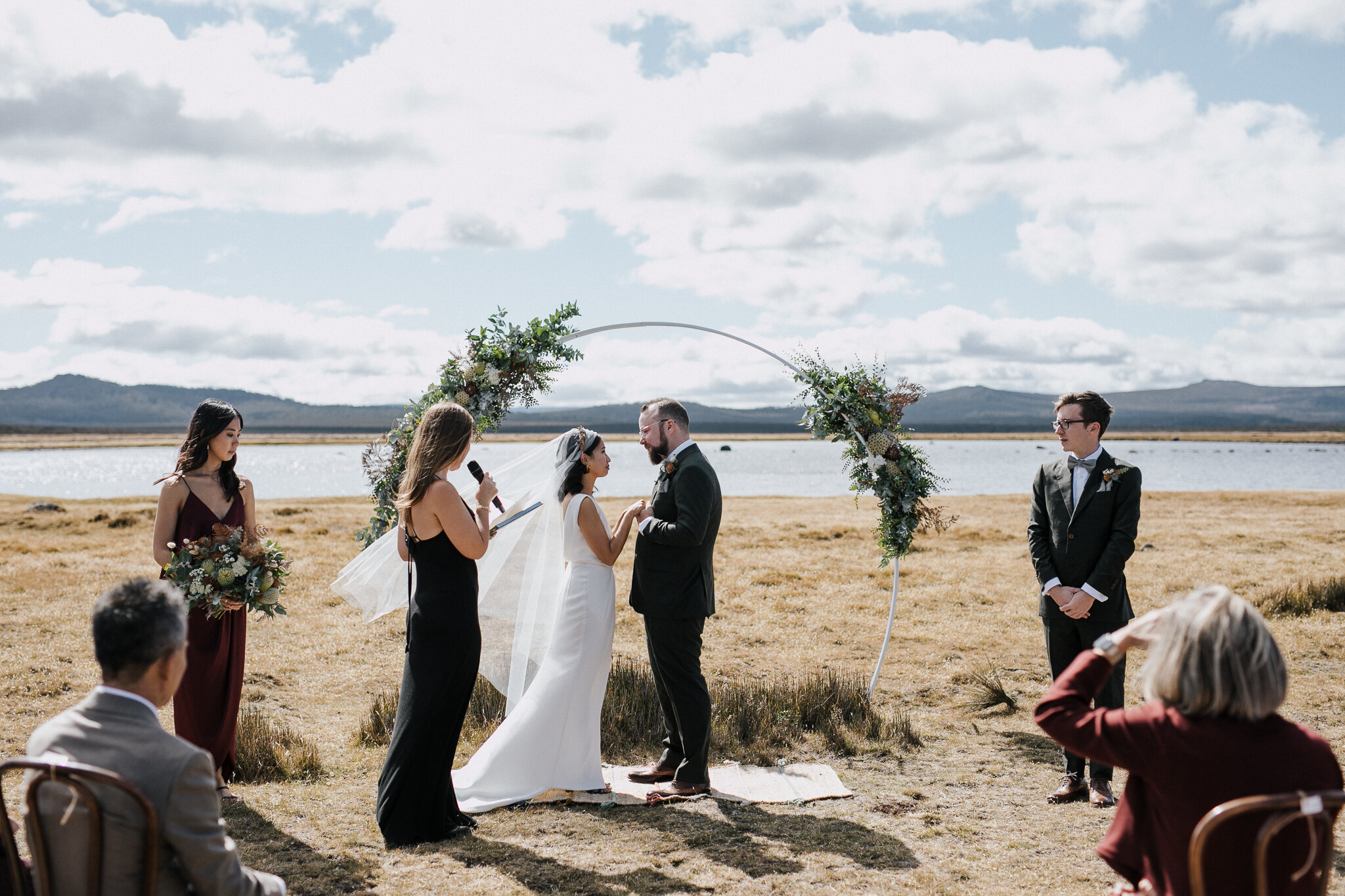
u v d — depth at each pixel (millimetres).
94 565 13039
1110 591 4824
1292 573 13234
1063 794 4855
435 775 4176
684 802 4734
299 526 19453
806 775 5250
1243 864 1999
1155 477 53406
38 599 10430
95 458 99875
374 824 4367
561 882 3699
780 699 6500
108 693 2107
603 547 4879
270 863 3863
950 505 26750
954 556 15688
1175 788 2090
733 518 22625
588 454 4926
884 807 4727
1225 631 2037
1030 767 5484
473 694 6602
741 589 12430
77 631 8891
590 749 4895
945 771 5398
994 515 23734
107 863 1981
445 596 4207
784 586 12703
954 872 3852
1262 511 24062
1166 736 2100
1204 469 63469
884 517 7219
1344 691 6949
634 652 8938
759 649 9133
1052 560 5074
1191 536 17656
